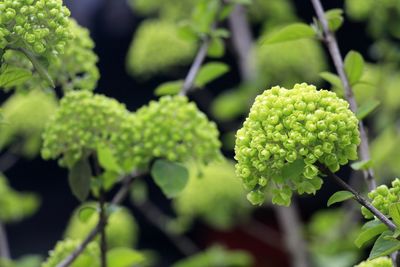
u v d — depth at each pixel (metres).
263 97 2.78
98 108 3.99
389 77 8.05
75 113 3.98
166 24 7.95
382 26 7.27
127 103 11.96
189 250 12.65
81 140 3.94
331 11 4.23
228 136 9.66
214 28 5.83
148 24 8.05
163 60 7.87
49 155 4.01
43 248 12.73
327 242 8.10
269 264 13.33
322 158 2.73
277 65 8.03
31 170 12.42
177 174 4.04
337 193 2.80
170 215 12.58
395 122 8.32
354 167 3.70
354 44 10.72
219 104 8.92
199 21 5.82
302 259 8.34
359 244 2.93
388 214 2.89
